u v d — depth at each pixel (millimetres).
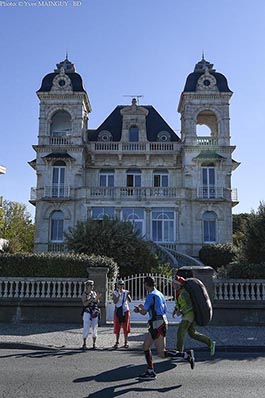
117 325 11805
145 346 8172
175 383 7648
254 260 20484
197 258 37969
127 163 42156
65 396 6734
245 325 15680
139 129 43000
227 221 38750
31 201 39844
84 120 42531
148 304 8312
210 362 9852
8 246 28828
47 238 38375
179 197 38531
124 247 25141
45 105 41156
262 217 20844
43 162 39844
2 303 16094
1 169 26500
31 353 10836
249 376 8266
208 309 9008
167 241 38156
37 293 16266
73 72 42500
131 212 38531
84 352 11078
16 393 6875
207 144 40156
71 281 16234
